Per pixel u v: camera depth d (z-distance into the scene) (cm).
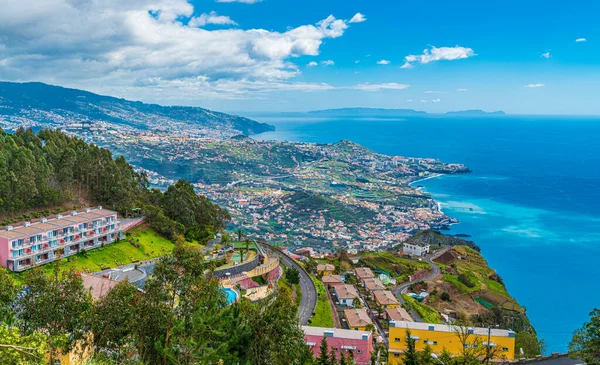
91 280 7119
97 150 15738
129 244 11919
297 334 5047
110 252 11169
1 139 12525
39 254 9669
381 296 12275
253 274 11412
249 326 4662
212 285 4756
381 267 16750
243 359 4472
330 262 17000
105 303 4362
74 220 10844
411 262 17825
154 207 13938
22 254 9338
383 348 8681
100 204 13488
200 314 4188
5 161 11125
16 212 11081
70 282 4297
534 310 16600
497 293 15388
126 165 16225
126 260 11119
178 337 3972
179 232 13738
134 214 13725
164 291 4575
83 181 13625
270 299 5625
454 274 16762
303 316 10162
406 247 19975
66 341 3856
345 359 7019
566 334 14550
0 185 10725
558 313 16325
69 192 12388
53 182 12638
